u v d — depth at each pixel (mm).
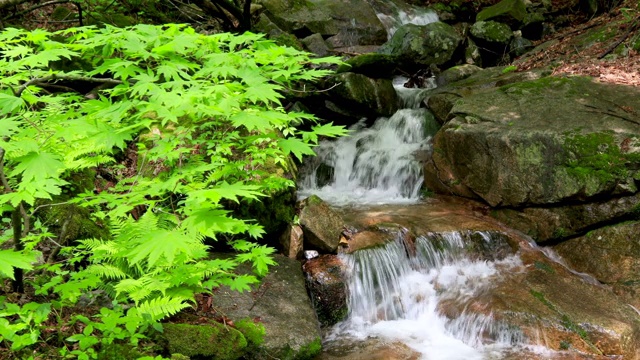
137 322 3584
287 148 2830
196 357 4051
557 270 5840
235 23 10398
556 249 6312
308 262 5590
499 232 6215
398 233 6027
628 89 7402
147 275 3773
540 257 6047
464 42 11414
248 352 4320
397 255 5824
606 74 8062
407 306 5520
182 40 3086
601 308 5223
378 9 13023
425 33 10953
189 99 2611
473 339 5055
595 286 5609
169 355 3947
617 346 4781
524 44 11555
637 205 5883
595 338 4832
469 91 8719
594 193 6000
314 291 5285
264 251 3900
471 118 7180
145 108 2654
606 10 12227
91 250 3947
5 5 6422
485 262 6035
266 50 3354
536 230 6398
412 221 6383
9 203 3176
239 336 4242
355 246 5777
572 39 10297
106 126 2711
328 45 11453
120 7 9078
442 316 5324
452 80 9969
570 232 6211
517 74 9086
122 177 5586
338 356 4781
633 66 8266
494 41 11484
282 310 4777
